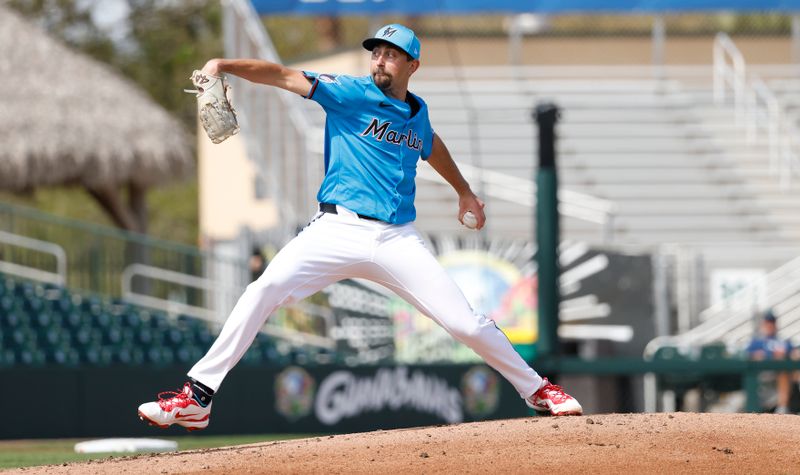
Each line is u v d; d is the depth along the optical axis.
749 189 72.62
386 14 73.19
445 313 22.55
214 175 87.81
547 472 20.39
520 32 81.75
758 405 46.16
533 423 23.12
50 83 70.94
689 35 83.81
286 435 49.16
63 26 124.19
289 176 67.12
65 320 60.41
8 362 58.25
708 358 46.06
